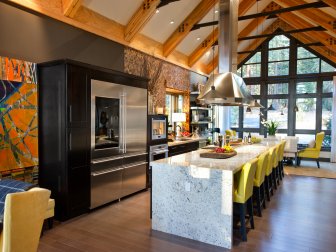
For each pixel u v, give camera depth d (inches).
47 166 150.9
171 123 327.0
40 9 156.2
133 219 148.9
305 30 299.1
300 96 393.1
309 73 386.0
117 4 203.5
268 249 114.5
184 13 263.0
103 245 117.9
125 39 226.8
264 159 152.3
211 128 391.9
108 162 170.4
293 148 323.6
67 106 142.9
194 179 124.4
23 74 145.6
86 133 155.0
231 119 450.3
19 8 146.8
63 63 142.9
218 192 118.8
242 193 121.4
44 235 127.4
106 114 169.0
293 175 274.7
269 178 194.9
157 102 276.8
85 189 154.9
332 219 149.5
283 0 290.2
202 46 332.2
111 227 137.7
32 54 153.0
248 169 120.6
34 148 150.5
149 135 213.5
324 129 381.1
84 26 185.9
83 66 152.2
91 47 195.3
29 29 151.8
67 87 142.8
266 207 170.2
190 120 342.3
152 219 135.7
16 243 69.0
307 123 391.9
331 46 314.5
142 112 202.1
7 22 140.7
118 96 177.9
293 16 340.2
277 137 305.1
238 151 185.6
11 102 139.7
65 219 145.0
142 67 252.8
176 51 313.9
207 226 121.2
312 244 119.3
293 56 394.9
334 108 359.9
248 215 151.2
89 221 145.4
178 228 128.7
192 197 124.9
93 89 159.0
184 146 272.7
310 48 383.9
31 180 149.3
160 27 260.2
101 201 165.5
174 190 129.6
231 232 115.6
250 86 432.8
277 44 408.2
